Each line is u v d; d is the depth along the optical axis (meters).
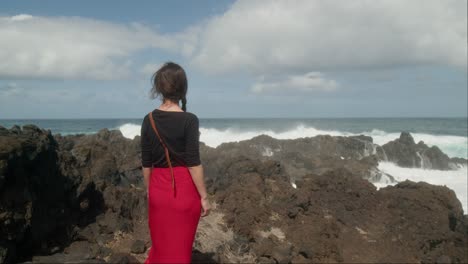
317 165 17.78
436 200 6.49
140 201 6.55
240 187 6.84
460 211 6.46
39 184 5.08
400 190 6.89
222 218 6.00
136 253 5.07
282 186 7.25
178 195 3.52
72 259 4.45
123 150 10.61
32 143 4.98
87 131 53.19
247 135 30.34
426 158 21.23
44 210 5.19
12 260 4.66
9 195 4.52
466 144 29.73
